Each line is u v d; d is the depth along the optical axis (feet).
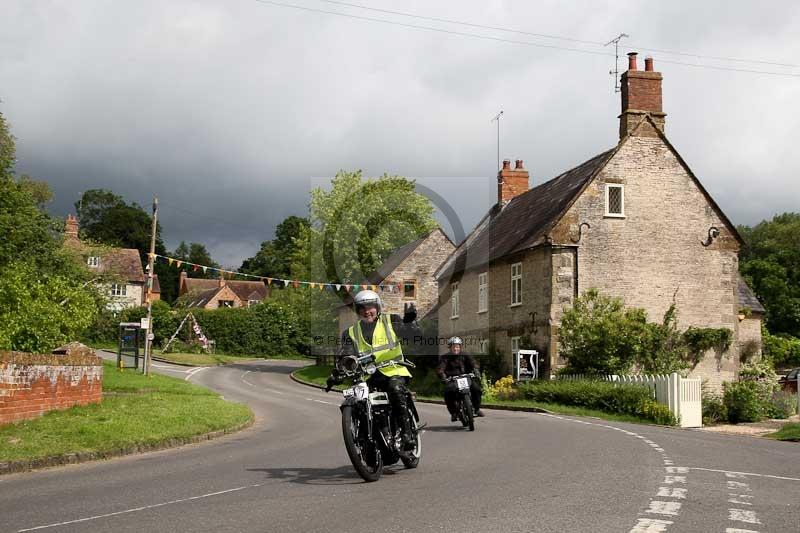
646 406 74.84
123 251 288.71
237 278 365.20
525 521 20.81
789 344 171.42
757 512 22.30
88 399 55.83
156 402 63.36
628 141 100.58
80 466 36.01
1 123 125.49
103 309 180.55
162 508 23.76
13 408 44.70
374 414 29.76
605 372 91.40
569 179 110.63
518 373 96.43
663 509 22.44
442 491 25.85
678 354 96.99
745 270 244.42
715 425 80.84
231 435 51.75
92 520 22.12
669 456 36.01
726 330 98.58
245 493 26.27
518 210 124.26
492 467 31.83
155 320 229.25
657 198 100.53
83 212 351.87
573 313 94.07
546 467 31.68
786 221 286.66
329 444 43.70
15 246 120.06
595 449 38.93
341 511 22.61
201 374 159.53
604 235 98.37
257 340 231.71
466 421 51.29
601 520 20.92
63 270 131.44
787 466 33.55
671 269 99.91
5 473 33.53
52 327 69.67
